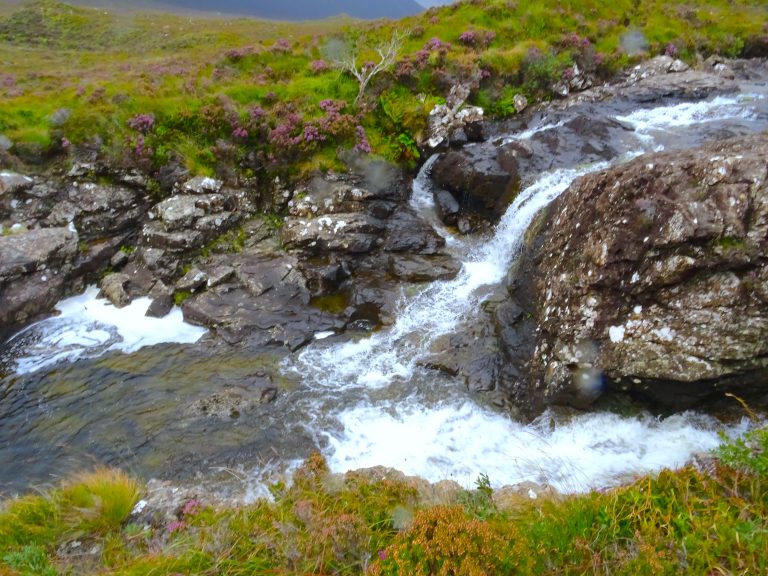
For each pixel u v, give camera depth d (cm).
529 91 1066
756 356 502
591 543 343
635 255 532
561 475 525
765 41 1186
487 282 744
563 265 602
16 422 616
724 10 1316
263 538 383
